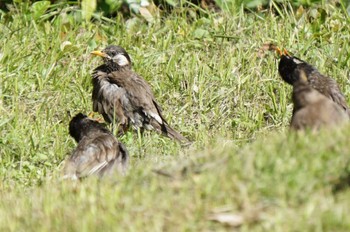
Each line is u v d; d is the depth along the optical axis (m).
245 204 9.28
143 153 14.80
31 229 9.74
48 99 16.30
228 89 16.62
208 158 10.48
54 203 10.28
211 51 17.81
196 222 9.19
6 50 17.25
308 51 17.61
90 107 16.39
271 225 8.91
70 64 17.25
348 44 17.75
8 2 19.45
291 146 10.20
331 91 12.55
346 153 9.88
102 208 9.84
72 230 9.51
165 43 17.86
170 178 10.23
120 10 19.33
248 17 18.69
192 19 19.05
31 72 16.97
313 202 9.09
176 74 16.91
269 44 17.69
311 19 18.58
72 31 18.23
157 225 9.19
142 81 15.98
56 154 14.73
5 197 11.50
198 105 16.42
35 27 18.14
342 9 18.77
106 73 16.20
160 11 19.28
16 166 14.45
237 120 15.90
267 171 9.76
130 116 15.75
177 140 15.12
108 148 12.99
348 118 11.98
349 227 8.68
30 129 15.27
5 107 16.17
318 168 9.63
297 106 11.60
